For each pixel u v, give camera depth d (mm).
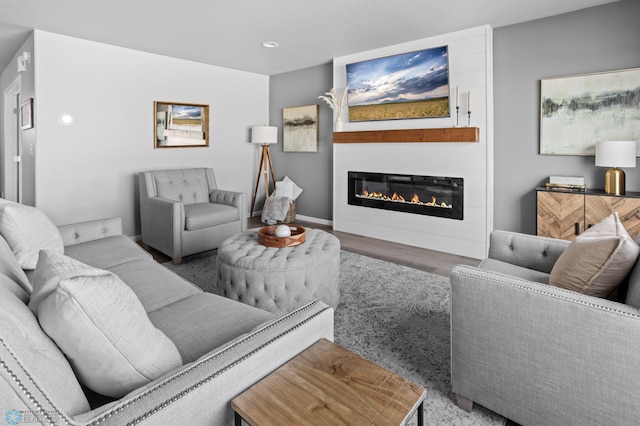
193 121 5152
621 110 3166
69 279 854
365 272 3426
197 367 926
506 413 1479
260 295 2305
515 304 1405
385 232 4656
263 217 5137
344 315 2553
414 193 4348
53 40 3844
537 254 2186
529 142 3656
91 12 3275
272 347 1046
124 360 917
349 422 859
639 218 2869
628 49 3117
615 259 1405
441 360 2018
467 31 3764
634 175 3156
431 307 2682
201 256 3979
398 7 3191
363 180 4797
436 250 4207
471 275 1521
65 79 3957
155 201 3889
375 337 2258
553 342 1328
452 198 4051
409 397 948
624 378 1195
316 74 5402
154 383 868
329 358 1112
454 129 3879
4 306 793
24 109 4246
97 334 872
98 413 774
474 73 3760
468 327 1546
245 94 5789
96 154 4254
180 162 5074
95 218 4293
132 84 4496
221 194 4516
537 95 3574
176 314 1575
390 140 4406
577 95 3354
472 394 1577
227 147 5617
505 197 3844
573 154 3410
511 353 1434
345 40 4113
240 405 905
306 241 2717
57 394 776
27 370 712
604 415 1240
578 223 3141
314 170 5633
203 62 5141
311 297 2373
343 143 4926
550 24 3449
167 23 3555
